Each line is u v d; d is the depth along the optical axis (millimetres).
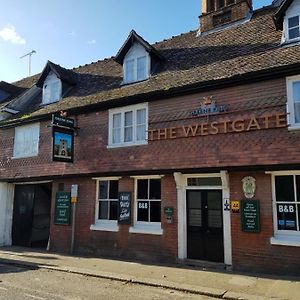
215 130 10203
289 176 9203
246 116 9742
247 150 9570
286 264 8742
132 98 11969
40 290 7543
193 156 10492
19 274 9344
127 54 13688
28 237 15031
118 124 12602
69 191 13539
